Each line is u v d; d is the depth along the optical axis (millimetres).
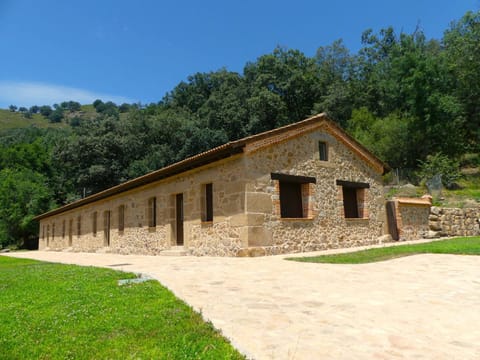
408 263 8422
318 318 4293
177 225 15367
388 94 40656
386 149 30781
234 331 3842
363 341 3574
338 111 45625
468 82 33938
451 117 31812
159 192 16203
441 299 5160
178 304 4844
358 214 15828
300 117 49938
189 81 60375
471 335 3768
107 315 4445
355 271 7555
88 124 47938
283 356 3207
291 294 5492
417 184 28016
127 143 44844
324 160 14570
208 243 12883
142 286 6129
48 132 78562
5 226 40062
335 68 57188
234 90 51000
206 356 3184
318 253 11828
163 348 3400
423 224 17953
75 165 44375
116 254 18672
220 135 44719
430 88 33094
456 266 7789
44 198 42344
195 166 13484
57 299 5488
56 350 3467
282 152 12836
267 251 11688
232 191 12008
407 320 4230
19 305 5273
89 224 23438
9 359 3316
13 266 12203
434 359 3168
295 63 54875
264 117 46844
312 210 13422
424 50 45906
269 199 12133
